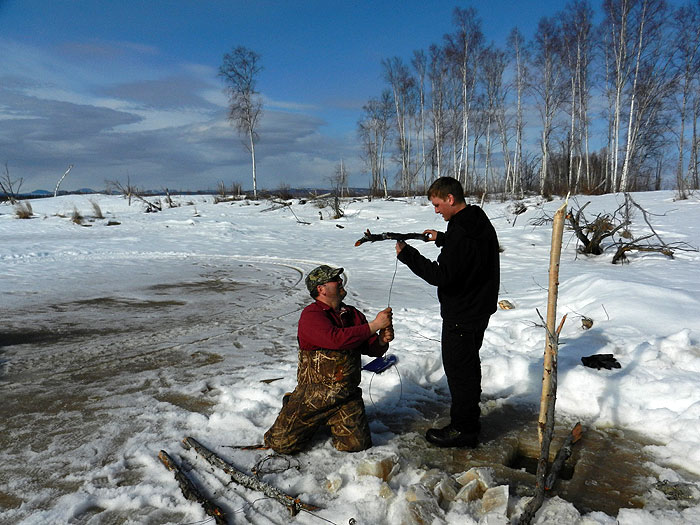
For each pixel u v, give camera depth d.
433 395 4.13
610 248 11.59
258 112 40.25
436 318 6.46
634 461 3.03
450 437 3.23
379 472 2.78
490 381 4.31
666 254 9.98
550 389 2.52
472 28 34.28
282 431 3.10
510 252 12.55
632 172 35.62
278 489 2.70
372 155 48.66
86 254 14.41
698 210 16.94
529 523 2.38
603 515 2.44
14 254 13.88
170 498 2.68
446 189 3.06
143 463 3.07
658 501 2.60
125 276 10.77
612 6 29.09
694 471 2.88
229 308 7.65
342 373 3.05
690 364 4.06
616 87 29.69
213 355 5.30
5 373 4.80
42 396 4.21
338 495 2.70
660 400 3.61
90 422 3.68
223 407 3.91
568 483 2.83
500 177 42.75
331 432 3.19
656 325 5.06
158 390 4.30
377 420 3.64
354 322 3.23
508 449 3.22
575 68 32.44
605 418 3.57
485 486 2.67
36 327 6.54
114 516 2.55
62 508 2.61
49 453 3.22
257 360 5.09
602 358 4.23
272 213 27.66
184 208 30.67
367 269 11.23
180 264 12.53
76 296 8.62
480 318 3.11
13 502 2.69
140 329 6.41
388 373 4.38
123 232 20.59
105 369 4.89
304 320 3.08
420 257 3.06
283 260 13.14
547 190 31.62
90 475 2.94
